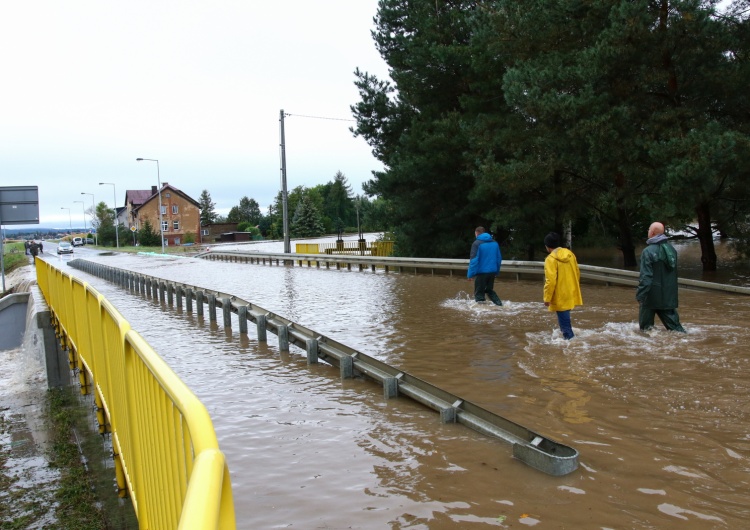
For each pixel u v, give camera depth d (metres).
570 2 18.48
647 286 8.97
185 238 97.50
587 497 4.14
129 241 103.88
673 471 4.48
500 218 22.23
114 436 5.05
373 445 5.34
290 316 12.95
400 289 17.58
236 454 5.26
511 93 18.39
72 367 9.59
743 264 22.42
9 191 20.77
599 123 16.78
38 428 9.68
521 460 4.82
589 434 5.27
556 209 22.86
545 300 8.99
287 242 35.19
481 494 4.27
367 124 29.17
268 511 4.16
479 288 13.20
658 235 9.03
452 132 24.42
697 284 13.62
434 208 26.81
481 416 5.62
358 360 7.75
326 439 5.54
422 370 7.77
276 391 7.29
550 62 18.53
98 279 29.08
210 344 10.66
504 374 7.36
